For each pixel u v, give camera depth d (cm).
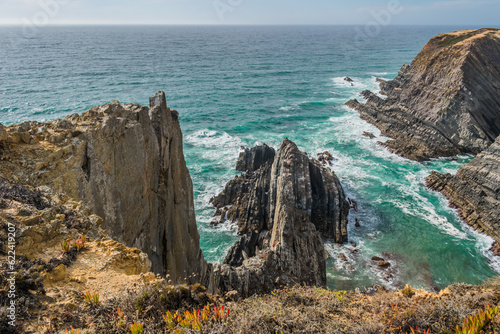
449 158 6334
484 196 4584
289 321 829
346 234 4219
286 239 3133
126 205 1753
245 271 2627
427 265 3800
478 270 3722
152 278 942
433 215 4675
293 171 4475
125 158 1734
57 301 754
